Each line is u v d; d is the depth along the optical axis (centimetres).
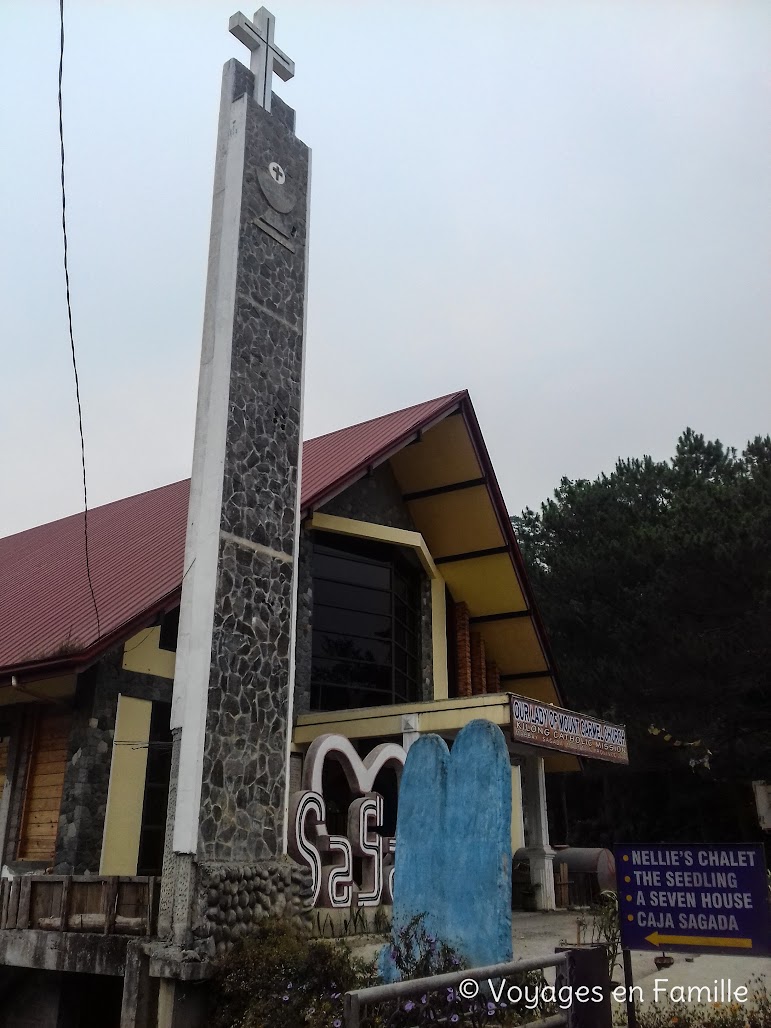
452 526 2273
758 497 2977
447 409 2083
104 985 1077
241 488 1111
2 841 1461
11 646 1485
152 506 2302
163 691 1535
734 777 2838
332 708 1902
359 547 2092
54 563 2067
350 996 557
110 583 1634
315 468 1984
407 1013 673
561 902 1992
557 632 3297
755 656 2706
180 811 960
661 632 2898
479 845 875
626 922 712
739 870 680
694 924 685
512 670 2538
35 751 1509
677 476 3862
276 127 1306
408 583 2223
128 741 1459
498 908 836
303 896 1018
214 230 1226
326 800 1762
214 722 999
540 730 1705
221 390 1123
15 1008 1086
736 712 2792
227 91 1286
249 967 873
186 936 895
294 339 1249
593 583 3194
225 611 1048
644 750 2942
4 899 1084
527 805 2016
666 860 709
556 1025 693
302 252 1297
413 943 861
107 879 989
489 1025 738
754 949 659
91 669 1445
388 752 1579
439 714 1670
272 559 1133
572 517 3766
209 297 1195
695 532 2977
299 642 1847
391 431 2039
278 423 1191
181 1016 862
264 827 1025
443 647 2227
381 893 1432
